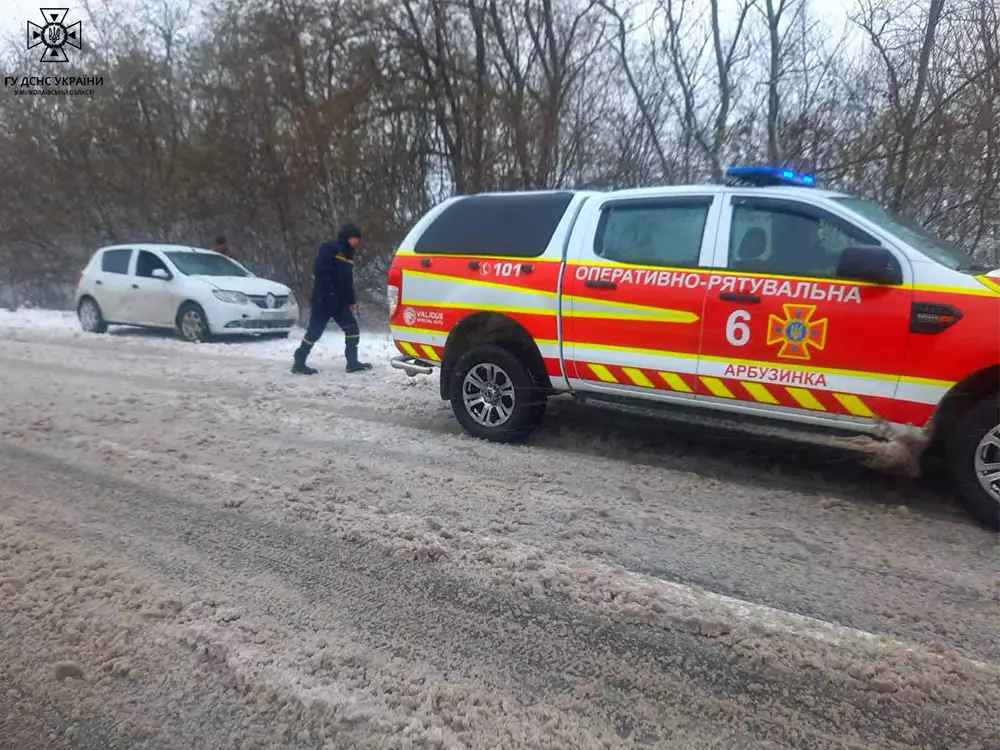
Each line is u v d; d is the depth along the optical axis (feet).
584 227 18.60
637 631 10.51
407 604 11.14
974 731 8.61
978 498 14.17
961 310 14.03
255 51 47.65
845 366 15.12
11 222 59.21
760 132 40.60
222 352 36.35
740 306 16.12
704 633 10.46
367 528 13.61
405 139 46.91
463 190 45.39
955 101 33.45
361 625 10.57
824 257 15.57
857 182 35.09
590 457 18.66
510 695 9.12
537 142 43.11
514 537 13.43
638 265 17.54
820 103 38.78
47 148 57.57
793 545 13.42
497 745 8.24
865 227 15.21
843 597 11.55
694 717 8.79
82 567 12.13
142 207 55.31
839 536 13.88
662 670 9.66
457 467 17.51
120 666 9.50
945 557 13.07
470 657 9.87
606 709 8.89
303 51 45.98
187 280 40.04
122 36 56.70
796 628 10.61
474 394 20.31
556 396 21.39
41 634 10.25
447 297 20.47
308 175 45.83
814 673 9.62
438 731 8.40
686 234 17.15
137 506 14.73
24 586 11.53
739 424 16.74
